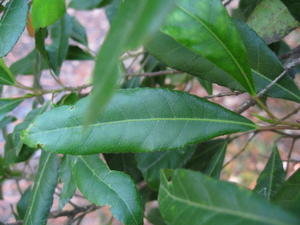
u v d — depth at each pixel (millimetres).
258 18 165
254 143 473
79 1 239
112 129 129
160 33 148
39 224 155
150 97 131
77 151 130
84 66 656
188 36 117
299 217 86
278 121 126
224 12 116
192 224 100
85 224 490
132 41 58
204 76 146
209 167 183
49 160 163
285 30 161
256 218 89
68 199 156
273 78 147
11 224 191
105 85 60
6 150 221
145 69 248
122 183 139
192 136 130
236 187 95
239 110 176
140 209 136
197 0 116
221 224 93
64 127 132
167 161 194
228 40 118
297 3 152
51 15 140
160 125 130
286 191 118
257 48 147
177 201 107
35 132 134
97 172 144
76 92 180
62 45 207
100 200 140
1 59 159
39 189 161
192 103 131
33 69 238
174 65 149
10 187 512
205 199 100
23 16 138
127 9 67
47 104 186
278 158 156
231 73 121
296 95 145
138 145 129
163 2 58
